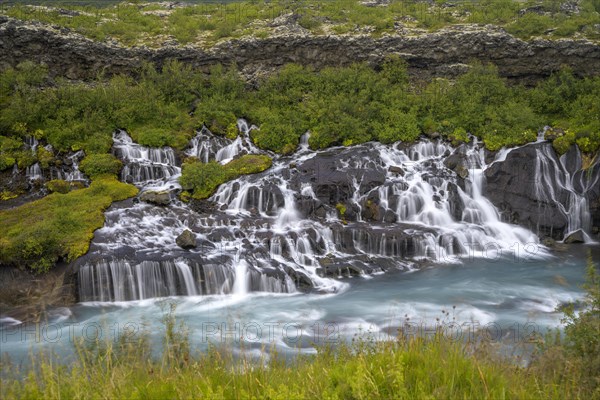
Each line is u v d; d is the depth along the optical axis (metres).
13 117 20.31
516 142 21.02
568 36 25.14
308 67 25.80
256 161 20.73
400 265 16.44
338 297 14.20
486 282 15.06
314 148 22.31
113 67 25.16
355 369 6.11
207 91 24.61
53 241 14.62
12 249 14.17
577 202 19.73
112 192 18.39
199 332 11.41
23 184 18.86
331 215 18.72
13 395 5.94
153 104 22.95
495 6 30.39
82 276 13.99
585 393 6.02
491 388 5.62
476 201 19.84
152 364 7.12
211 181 19.42
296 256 16.22
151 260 14.45
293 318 12.66
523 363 7.62
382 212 18.92
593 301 7.84
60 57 24.02
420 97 23.88
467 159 21.06
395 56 25.92
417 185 19.73
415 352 6.36
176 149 21.66
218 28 27.17
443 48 25.98
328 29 27.02
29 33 22.98
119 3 34.56
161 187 19.52
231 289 14.67
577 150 20.50
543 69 25.44
